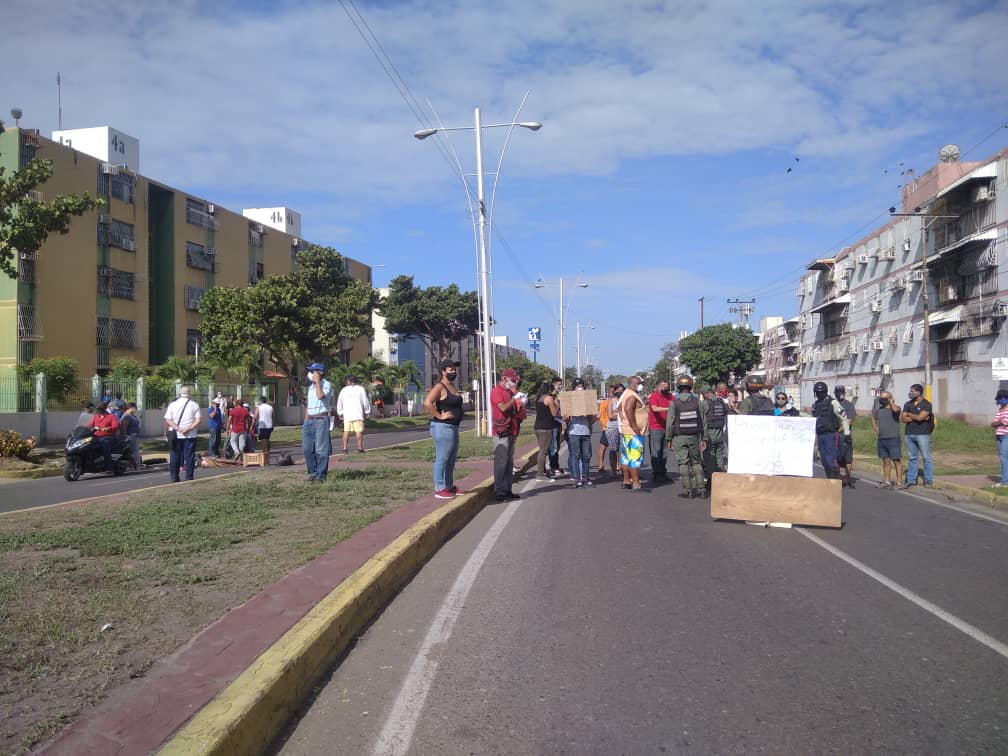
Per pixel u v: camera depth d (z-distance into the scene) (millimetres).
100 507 10148
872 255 50062
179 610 5469
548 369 87500
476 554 8508
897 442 15188
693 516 11062
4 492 15258
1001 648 5465
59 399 31453
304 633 4934
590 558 8281
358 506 10156
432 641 5598
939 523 10930
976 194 36281
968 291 37812
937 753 3914
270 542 7766
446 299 75312
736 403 16266
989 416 35688
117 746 3508
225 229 51969
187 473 14523
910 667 5086
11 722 3725
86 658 4551
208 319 46094
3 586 6012
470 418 66312
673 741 4039
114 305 41969
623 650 5391
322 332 46875
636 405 14016
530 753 3926
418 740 4066
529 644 5523
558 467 16812
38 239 22031
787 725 4223
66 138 45312
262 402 21109
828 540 9391
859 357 53000
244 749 3742
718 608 6402
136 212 43656
